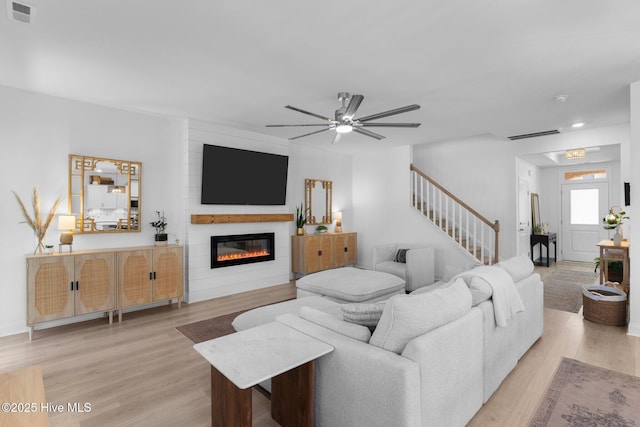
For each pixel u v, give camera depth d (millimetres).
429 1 1970
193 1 1981
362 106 3916
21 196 3500
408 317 1629
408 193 6348
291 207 6164
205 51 2613
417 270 4957
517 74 3010
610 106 3906
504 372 2430
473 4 1994
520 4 1985
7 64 2842
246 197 5148
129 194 4199
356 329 1844
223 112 4242
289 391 1903
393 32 2322
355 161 7340
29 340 3236
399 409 1451
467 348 1905
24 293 3502
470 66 2854
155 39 2432
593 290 3936
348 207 7289
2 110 3393
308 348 1720
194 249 4598
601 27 2227
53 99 3678
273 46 2531
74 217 3611
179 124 4668
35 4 1997
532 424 1938
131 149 4250
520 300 2539
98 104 3947
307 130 5168
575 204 7539
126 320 3832
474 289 2215
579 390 2295
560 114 4227
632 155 3215
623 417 1986
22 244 3504
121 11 2082
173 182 4633
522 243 6367
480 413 2051
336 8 2053
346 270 4449
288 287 5461
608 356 2824
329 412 1775
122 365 2725
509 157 5930
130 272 3818
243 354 1639
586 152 6383
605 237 7145
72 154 3795
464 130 5117
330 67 2891
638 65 2814
